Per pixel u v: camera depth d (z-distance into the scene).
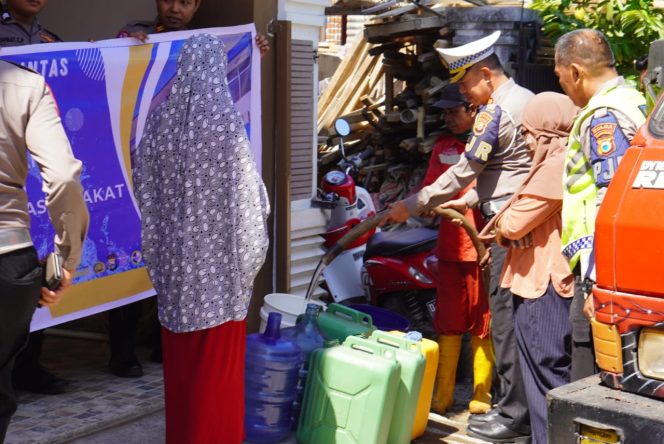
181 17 5.18
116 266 4.77
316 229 6.16
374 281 5.88
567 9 7.34
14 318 3.28
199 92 3.82
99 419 4.51
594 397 3.21
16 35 4.67
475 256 5.07
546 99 4.35
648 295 3.15
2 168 3.26
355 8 7.32
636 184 3.18
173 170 3.85
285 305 5.03
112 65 4.61
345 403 4.32
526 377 4.46
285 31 5.59
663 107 3.26
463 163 4.73
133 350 5.22
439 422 5.12
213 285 3.84
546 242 4.35
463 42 6.71
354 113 7.80
